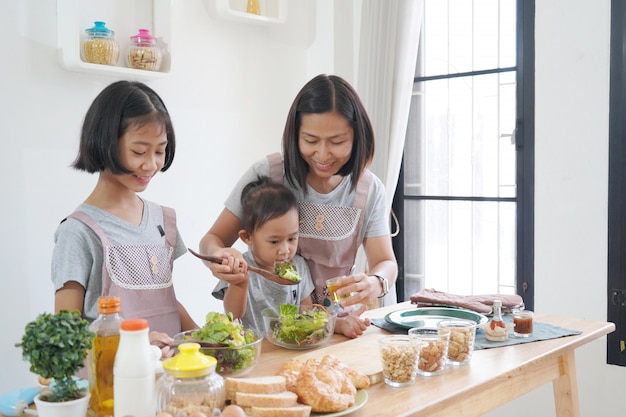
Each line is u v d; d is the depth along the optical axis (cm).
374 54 346
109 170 176
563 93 299
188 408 116
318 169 204
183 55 328
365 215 222
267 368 159
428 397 141
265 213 200
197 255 178
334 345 177
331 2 383
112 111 170
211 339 145
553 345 182
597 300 293
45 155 280
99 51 280
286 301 209
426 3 357
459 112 348
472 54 342
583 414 296
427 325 195
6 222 269
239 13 338
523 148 319
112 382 128
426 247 363
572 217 299
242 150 358
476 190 343
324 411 129
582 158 295
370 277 198
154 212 198
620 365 287
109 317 130
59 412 121
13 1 267
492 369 161
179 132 328
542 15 304
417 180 365
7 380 271
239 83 355
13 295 271
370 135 207
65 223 177
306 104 197
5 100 266
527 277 319
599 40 288
